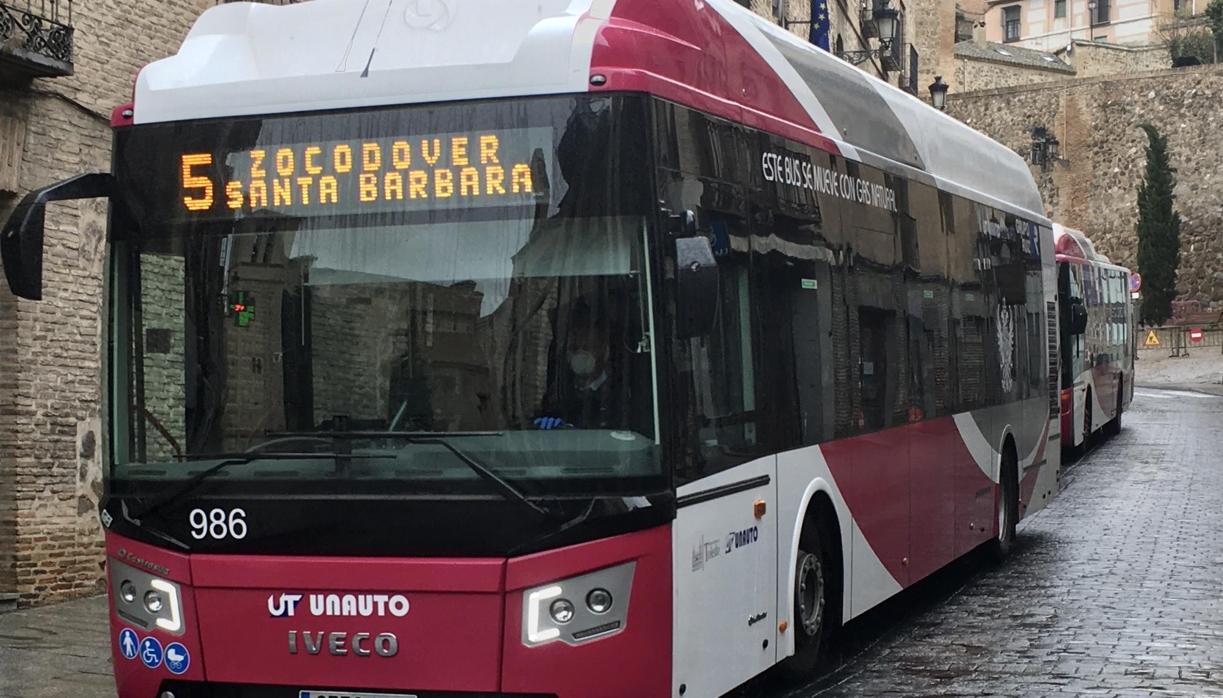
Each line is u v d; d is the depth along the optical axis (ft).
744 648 22.67
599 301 19.47
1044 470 47.52
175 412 20.53
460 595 19.34
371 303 19.97
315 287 20.15
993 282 40.57
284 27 21.40
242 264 20.42
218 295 20.47
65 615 36.55
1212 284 206.18
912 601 37.04
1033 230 46.65
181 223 20.72
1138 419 112.57
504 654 19.25
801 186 25.89
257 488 20.04
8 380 37.78
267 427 20.13
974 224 38.78
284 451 19.97
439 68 20.10
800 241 25.62
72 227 39.55
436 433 19.54
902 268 31.86
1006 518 42.11
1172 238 202.28
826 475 26.40
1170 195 203.92
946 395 35.17
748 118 23.71
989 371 39.68
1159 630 32.32
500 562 19.22
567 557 19.16
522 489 19.31
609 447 19.33
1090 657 29.55
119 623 21.02
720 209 22.13
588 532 19.19
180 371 20.56
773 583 23.91
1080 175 215.92
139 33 42.22
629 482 19.31
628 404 19.42
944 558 34.68
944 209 35.78
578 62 19.83
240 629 20.16
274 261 20.30
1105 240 214.28
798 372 25.20
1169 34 298.97
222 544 20.18
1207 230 206.18
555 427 19.38
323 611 19.80
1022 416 43.70
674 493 19.66
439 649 19.44
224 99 20.77
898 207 31.89
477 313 19.65
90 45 40.09
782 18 89.30
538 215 19.67
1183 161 208.13
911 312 32.40
